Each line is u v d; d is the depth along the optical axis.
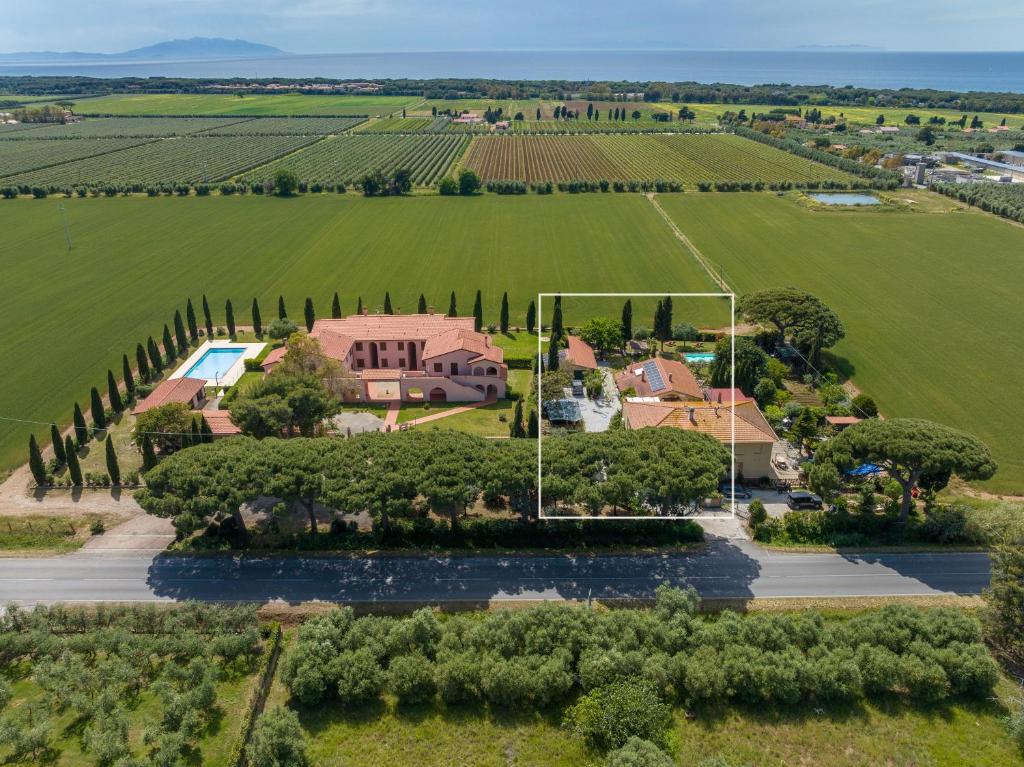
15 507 81.81
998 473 89.56
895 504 80.88
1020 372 115.31
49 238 188.00
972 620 59.62
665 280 158.00
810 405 105.38
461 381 106.81
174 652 59.94
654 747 48.59
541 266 166.25
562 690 55.12
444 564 72.19
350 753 51.62
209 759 51.03
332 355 108.00
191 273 162.12
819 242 185.12
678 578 70.44
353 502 68.12
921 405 105.62
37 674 56.00
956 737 52.75
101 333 129.88
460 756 51.50
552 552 74.19
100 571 71.25
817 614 61.94
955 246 181.12
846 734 53.06
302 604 66.38
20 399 106.44
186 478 69.94
